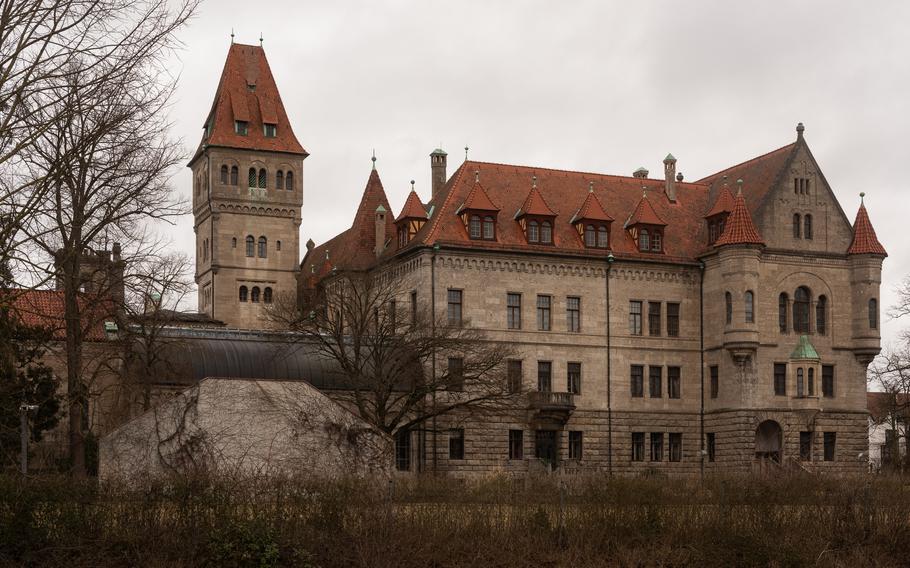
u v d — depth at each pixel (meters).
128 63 29.66
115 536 35.16
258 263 111.81
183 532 35.69
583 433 86.94
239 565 35.44
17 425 48.31
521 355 85.62
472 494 42.62
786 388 89.06
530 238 87.44
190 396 55.38
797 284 90.31
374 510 37.75
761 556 40.12
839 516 43.09
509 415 77.25
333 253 113.62
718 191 97.31
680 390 90.38
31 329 46.09
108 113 33.78
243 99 113.94
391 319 74.88
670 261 90.56
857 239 92.00
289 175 113.56
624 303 89.31
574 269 87.94
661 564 39.50
